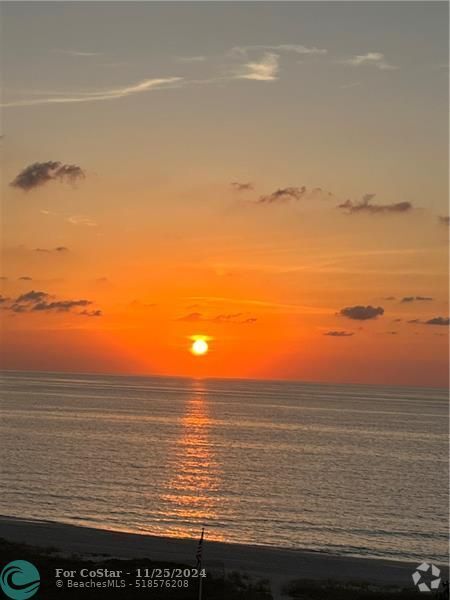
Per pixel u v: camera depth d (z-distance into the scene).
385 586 48.41
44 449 132.12
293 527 77.88
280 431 184.12
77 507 83.44
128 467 114.06
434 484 108.38
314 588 45.25
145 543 59.12
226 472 112.88
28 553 48.75
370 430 195.88
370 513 86.19
